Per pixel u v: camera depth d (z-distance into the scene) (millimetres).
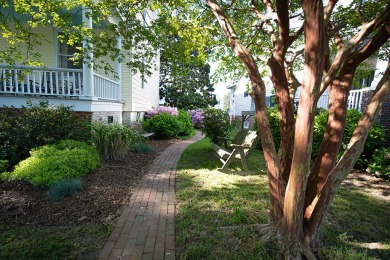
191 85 23000
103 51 4258
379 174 4344
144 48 4543
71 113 5273
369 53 1941
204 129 6934
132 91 9539
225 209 2910
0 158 4273
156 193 3484
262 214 2715
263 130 2125
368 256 2055
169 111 12383
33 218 2645
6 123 4547
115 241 2250
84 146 4727
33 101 5707
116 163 4949
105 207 2973
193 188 3674
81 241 2244
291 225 2014
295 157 1855
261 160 5906
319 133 5414
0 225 2471
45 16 4344
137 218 2705
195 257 2008
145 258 2012
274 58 2281
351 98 7090
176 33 4504
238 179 4199
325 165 2088
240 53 2092
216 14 2330
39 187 3330
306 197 2225
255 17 4266
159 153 6691
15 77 5680
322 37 1583
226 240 2230
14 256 1996
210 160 5785
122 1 3912
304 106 1715
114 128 5422
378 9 2977
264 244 2127
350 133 4887
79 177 3691
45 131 4680
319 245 2135
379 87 1768
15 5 4164
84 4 4016
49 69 5727
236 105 22734
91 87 5840
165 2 4195
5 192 3133
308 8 1555
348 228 2549
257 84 2049
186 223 2566
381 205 3182
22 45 7539
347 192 3645
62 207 2908
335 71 1792
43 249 2084
